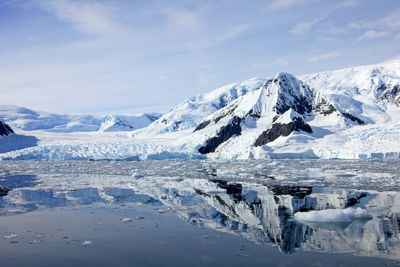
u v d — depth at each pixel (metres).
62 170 46.09
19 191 26.20
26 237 13.59
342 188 24.97
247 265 10.36
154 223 15.50
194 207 19.05
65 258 11.16
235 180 31.58
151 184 29.52
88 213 17.80
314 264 10.43
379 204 18.94
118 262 10.75
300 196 22.12
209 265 10.43
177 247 12.11
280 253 11.46
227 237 13.30
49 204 20.55
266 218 16.33
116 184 29.83
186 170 43.41
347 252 11.48
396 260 10.69
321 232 13.85
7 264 10.71
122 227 14.88
